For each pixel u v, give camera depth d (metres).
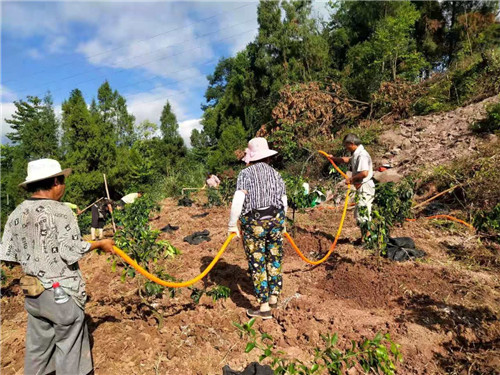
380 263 4.89
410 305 3.97
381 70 16.70
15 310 4.27
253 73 21.97
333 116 15.40
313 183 12.05
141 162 20.17
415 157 10.42
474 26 18.98
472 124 10.57
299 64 19.81
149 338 3.38
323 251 5.73
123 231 3.79
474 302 3.97
